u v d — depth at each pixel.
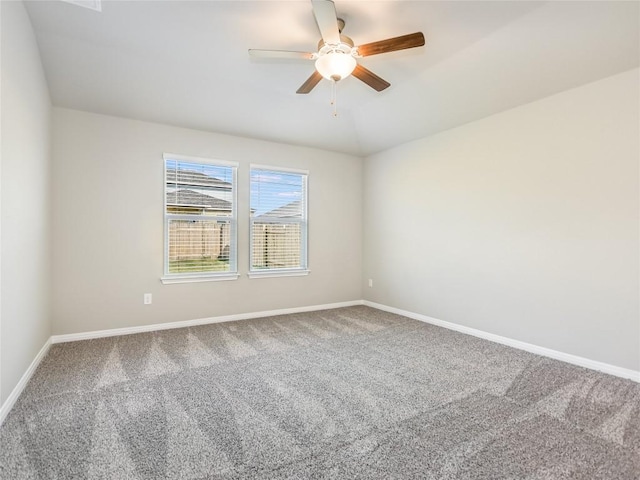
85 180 3.46
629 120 2.60
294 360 2.96
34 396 2.26
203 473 1.55
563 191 2.99
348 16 2.37
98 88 3.24
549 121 3.08
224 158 4.24
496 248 3.53
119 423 1.95
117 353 3.08
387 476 1.54
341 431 1.90
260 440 1.80
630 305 2.61
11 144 2.08
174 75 3.24
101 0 2.28
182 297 3.99
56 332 3.34
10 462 1.61
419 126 4.11
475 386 2.47
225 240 4.30
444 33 2.58
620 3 2.18
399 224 4.74
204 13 2.38
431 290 4.26
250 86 3.52
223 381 2.53
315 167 4.95
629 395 2.34
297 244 4.89
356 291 5.39
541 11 2.32
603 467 1.61
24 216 2.38
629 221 2.61
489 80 3.10
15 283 2.18
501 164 3.47
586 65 2.67
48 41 2.71
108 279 3.57
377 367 2.82
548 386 2.48
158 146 3.83
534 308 3.21
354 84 3.52
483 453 1.71
